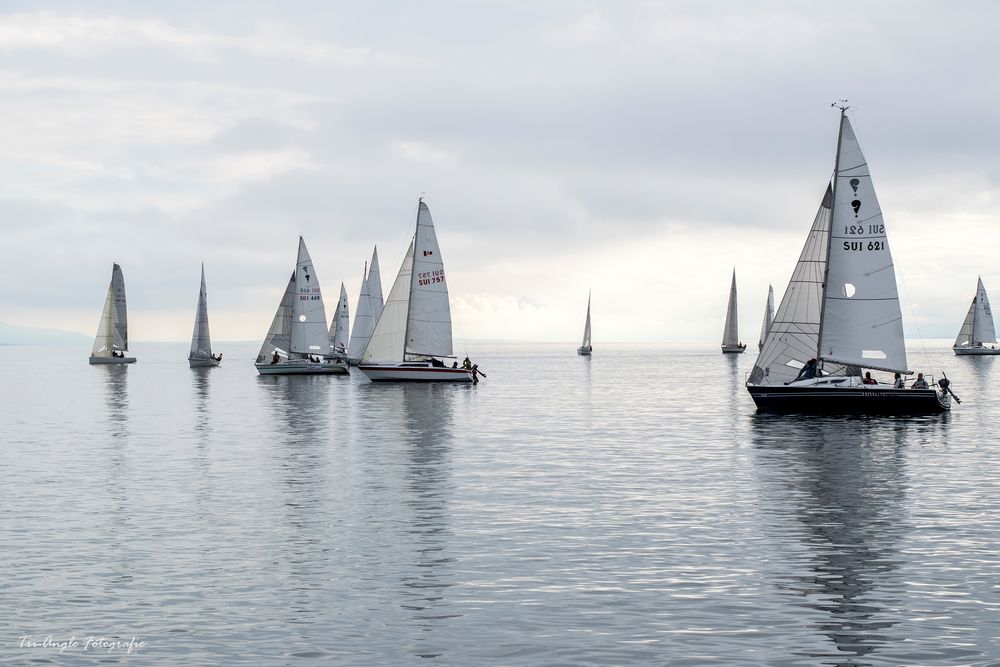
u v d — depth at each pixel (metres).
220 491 31.39
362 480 33.78
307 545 23.52
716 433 50.44
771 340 59.53
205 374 131.12
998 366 148.25
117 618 17.94
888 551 22.81
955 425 53.38
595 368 168.12
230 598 19.14
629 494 30.88
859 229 57.50
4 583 20.22
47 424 56.81
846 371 59.75
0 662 15.77
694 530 25.22
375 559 22.12
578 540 24.02
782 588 19.67
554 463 38.50
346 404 72.50
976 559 22.02
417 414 63.22
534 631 17.12
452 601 18.88
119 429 53.22
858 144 57.19
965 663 15.57
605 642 16.55
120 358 151.38
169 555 22.52
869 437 47.75
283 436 49.00
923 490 31.66
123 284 150.75
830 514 27.44
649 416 62.00
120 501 29.53
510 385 104.62
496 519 26.70
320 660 15.84
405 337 97.06
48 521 26.44
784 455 40.91
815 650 16.14
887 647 16.27
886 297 57.47
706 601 18.81
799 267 58.94
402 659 15.88
